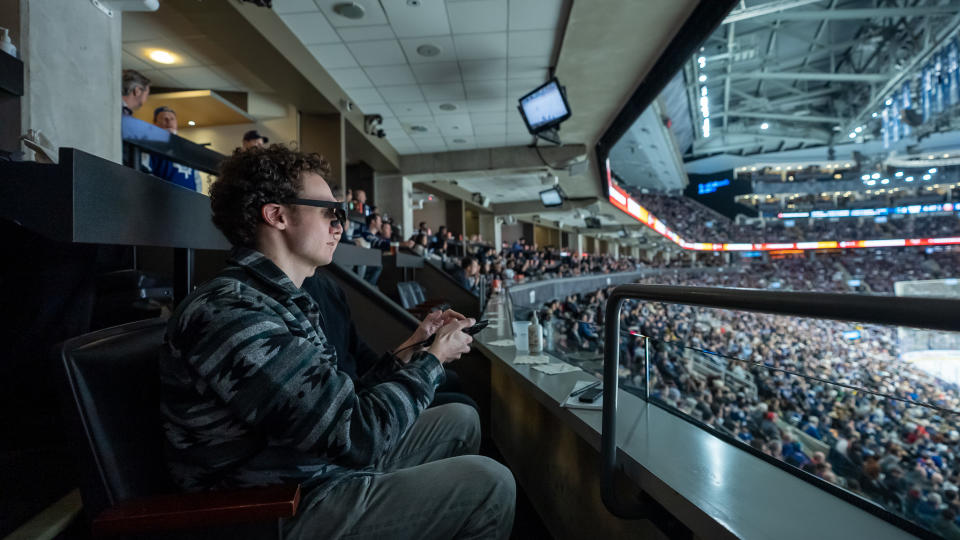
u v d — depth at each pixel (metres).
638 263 37.72
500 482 0.92
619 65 5.59
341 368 1.50
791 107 22.31
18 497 0.92
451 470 0.93
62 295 1.10
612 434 1.07
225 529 0.74
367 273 4.54
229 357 0.74
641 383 1.49
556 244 25.72
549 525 1.79
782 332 19.78
